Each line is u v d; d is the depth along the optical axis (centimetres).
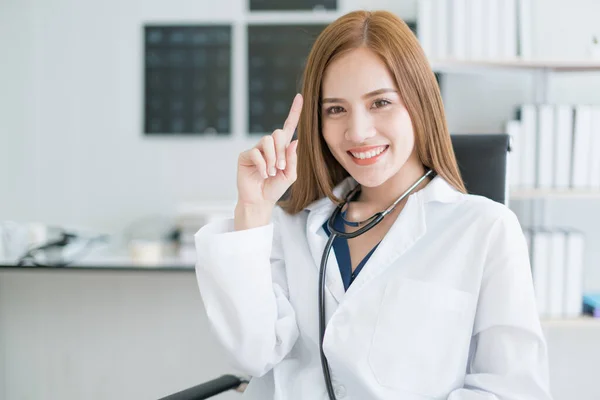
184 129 253
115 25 251
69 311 250
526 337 104
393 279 109
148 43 251
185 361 249
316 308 115
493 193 140
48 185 255
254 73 250
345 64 107
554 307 206
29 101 253
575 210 234
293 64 249
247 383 136
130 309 249
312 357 115
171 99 252
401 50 106
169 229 251
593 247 234
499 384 103
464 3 203
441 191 114
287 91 250
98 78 252
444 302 106
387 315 107
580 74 231
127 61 252
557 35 229
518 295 105
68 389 253
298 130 123
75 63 251
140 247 211
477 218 110
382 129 107
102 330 250
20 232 225
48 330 251
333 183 127
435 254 110
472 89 234
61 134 254
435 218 114
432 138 113
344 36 108
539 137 204
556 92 232
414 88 108
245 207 110
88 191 255
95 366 251
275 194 111
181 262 207
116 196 255
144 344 250
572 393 234
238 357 112
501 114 235
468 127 235
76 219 255
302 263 119
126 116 253
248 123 251
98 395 252
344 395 110
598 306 204
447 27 204
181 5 250
